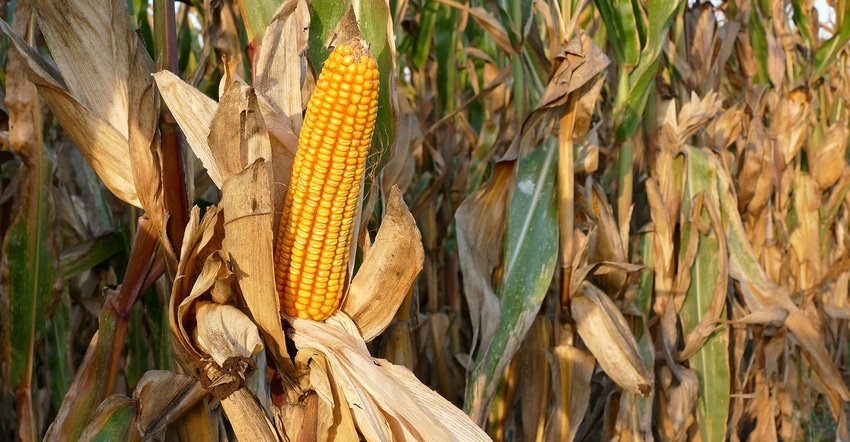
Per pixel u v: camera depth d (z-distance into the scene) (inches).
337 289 82.0
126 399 93.0
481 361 142.9
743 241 186.4
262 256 75.4
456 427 82.8
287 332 82.0
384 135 103.2
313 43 101.3
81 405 94.2
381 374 79.3
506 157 154.3
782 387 233.1
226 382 74.6
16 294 120.2
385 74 102.7
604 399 197.8
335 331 82.0
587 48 146.5
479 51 245.3
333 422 82.2
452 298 211.6
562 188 152.4
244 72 166.1
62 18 91.1
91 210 184.4
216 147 79.7
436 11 219.5
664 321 180.7
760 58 247.4
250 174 73.2
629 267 153.6
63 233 165.2
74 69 91.9
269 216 74.2
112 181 93.0
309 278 79.1
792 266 252.7
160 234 90.5
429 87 239.6
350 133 70.4
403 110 197.3
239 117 78.5
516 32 164.2
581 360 161.0
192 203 97.0
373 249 85.3
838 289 271.3
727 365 184.9
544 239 150.9
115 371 97.8
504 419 171.6
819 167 251.3
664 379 184.1
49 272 125.0
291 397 84.4
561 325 163.8
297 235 76.5
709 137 215.5
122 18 90.6
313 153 71.8
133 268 96.3
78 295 168.7
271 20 93.6
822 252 258.8
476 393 141.5
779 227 241.0
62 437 93.0
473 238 152.8
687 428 190.7
